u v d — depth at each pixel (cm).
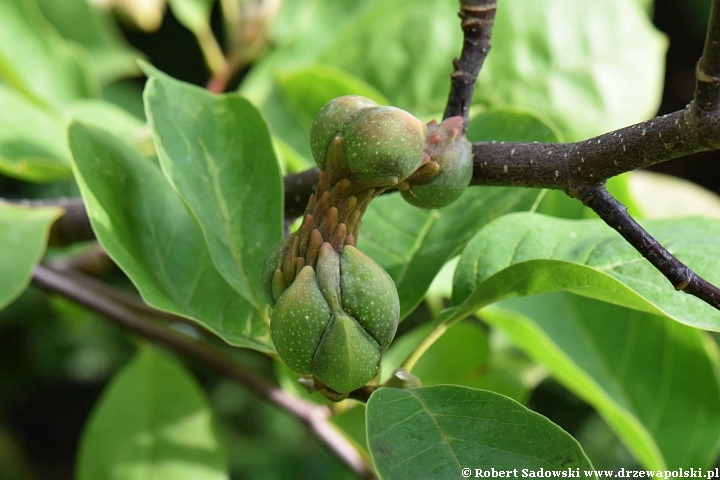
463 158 44
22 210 54
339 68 69
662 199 69
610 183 55
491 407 43
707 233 49
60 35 80
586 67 67
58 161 63
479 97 66
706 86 41
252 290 48
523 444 43
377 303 43
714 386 58
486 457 43
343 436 61
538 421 43
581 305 60
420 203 44
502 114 52
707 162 165
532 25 66
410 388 45
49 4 79
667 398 58
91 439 64
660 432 58
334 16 74
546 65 66
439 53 68
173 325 68
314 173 50
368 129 43
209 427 65
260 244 49
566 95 66
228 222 49
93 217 47
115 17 82
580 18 67
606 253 49
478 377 63
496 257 49
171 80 50
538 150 44
